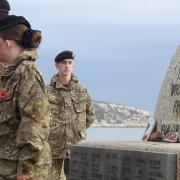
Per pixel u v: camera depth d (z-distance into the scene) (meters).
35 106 2.68
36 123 2.67
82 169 4.24
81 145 4.30
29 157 2.65
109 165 3.92
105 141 4.30
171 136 4.06
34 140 2.65
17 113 2.74
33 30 2.80
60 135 5.56
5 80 2.76
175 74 4.18
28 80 2.71
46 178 2.73
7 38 2.78
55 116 5.57
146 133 4.35
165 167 3.38
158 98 4.34
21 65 2.74
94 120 5.86
